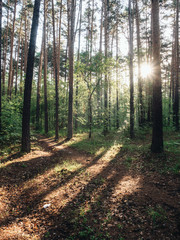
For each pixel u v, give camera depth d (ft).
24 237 11.98
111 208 15.25
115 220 13.55
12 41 67.05
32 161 27.61
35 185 20.56
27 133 32.48
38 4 31.94
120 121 72.90
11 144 37.63
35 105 90.38
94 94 52.80
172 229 11.60
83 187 20.07
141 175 22.00
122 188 18.92
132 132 47.88
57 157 32.71
